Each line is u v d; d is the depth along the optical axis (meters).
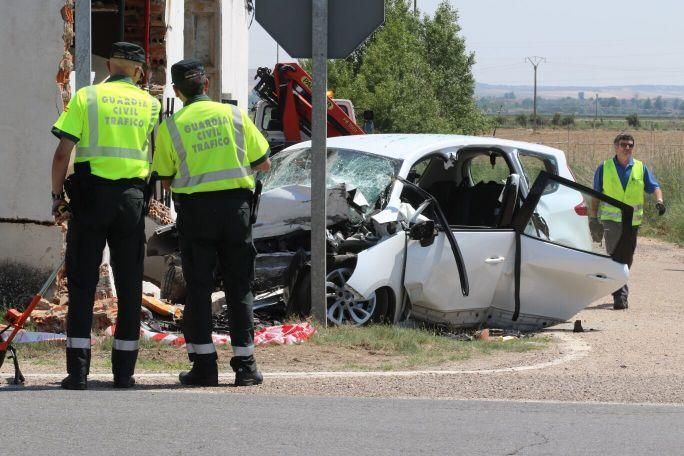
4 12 13.81
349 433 8.15
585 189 15.59
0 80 13.88
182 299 14.42
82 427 8.12
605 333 15.08
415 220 14.17
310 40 13.36
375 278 13.73
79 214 9.70
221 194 9.98
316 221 13.40
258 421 8.47
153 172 10.19
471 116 65.69
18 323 9.98
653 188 18.78
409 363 11.91
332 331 13.19
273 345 12.50
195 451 7.54
